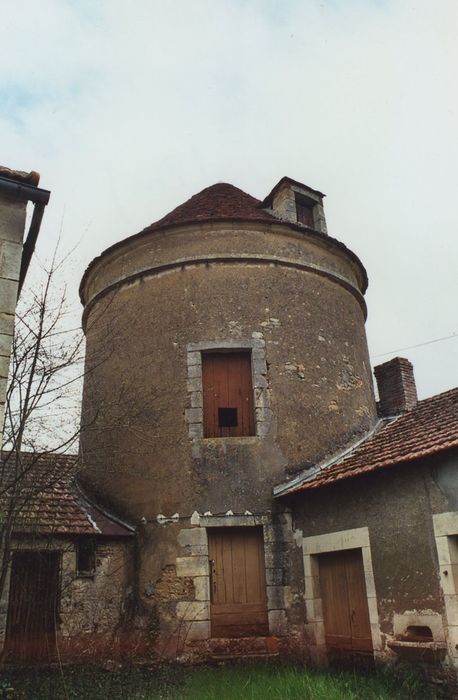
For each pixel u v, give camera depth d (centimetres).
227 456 984
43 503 945
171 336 1075
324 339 1120
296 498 967
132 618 930
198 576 916
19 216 669
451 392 1030
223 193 1341
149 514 982
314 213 1303
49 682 770
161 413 1034
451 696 692
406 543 788
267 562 940
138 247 1172
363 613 846
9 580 855
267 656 877
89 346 1212
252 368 1046
